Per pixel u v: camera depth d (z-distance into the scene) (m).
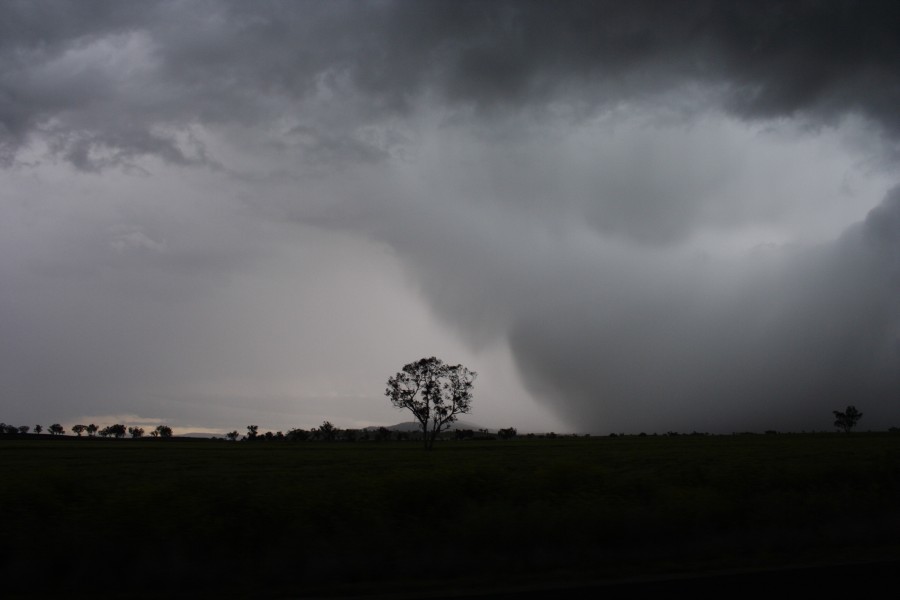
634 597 8.41
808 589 8.79
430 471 16.73
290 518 12.49
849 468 20.62
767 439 96.75
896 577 9.47
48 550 10.03
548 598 8.37
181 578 9.56
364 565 10.27
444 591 8.81
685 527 13.04
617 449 67.69
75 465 47.03
